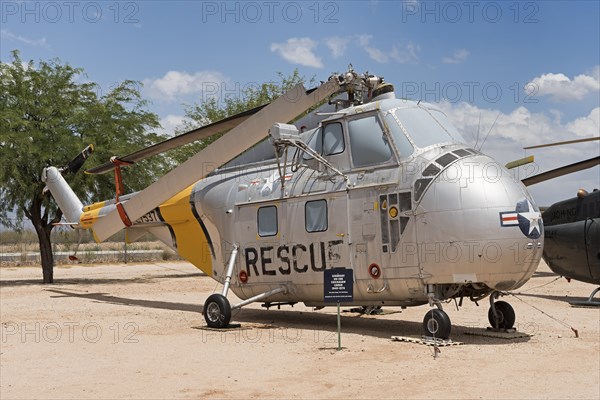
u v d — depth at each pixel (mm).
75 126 24453
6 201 23859
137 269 34344
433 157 10305
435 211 9906
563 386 7156
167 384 7355
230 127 14227
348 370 8039
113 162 16516
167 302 16703
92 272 31562
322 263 11305
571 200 17312
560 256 17328
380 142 10859
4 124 21969
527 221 9711
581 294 18219
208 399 6707
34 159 22766
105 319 13172
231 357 8930
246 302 11922
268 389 7098
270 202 12242
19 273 31156
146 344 10047
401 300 10641
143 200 14820
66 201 19438
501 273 9711
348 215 10961
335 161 11445
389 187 10484
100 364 8500
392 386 7207
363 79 12086
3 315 13875
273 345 9891
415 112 11016
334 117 11578
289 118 12367
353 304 11367
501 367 8188
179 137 14539
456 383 7328
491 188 9797
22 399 6750
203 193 13836
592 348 9500
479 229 9617
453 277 9797
